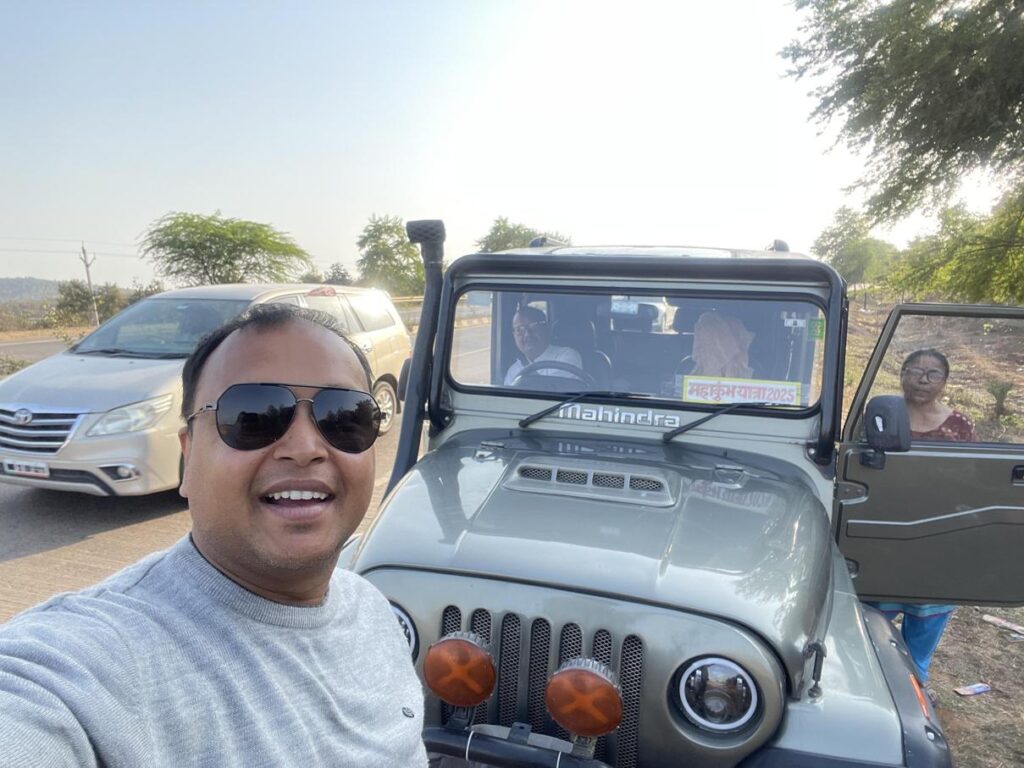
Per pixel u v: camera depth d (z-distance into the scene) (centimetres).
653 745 193
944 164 1102
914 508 320
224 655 101
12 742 76
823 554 235
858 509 322
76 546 510
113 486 538
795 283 285
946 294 1366
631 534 223
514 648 207
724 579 203
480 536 222
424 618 210
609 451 290
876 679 201
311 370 116
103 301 3008
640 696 194
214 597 105
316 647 114
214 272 2936
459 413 323
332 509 115
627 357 310
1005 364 322
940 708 364
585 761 190
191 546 110
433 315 315
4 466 548
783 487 266
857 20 1162
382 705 121
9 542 515
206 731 94
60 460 533
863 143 1185
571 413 309
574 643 201
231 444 109
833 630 220
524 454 285
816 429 284
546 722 205
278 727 101
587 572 204
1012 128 1017
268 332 116
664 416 299
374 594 141
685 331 303
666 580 201
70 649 88
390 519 237
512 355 322
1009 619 469
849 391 344
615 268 297
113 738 85
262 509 110
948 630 452
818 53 1208
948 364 334
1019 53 988
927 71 1059
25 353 1917
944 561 323
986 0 1043
